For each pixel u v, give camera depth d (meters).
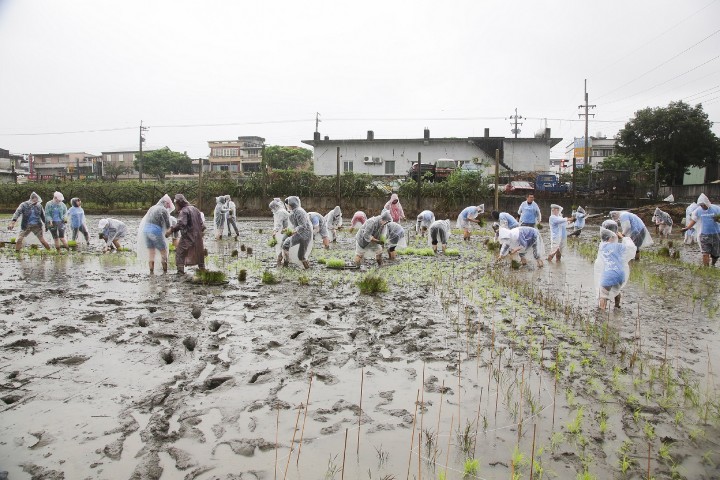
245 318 6.46
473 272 10.81
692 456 3.29
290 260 11.34
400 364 4.89
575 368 4.83
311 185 32.56
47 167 68.81
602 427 3.62
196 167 70.31
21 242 13.11
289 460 3.13
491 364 4.92
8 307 6.87
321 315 6.71
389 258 12.72
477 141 39.09
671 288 9.17
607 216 27.41
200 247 9.94
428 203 30.47
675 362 5.06
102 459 3.10
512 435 3.51
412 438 3.43
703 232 11.84
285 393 4.14
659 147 35.00
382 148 40.38
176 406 3.85
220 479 2.90
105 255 12.87
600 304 7.40
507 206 29.34
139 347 5.20
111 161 69.75
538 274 10.84
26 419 3.61
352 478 2.94
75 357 4.86
